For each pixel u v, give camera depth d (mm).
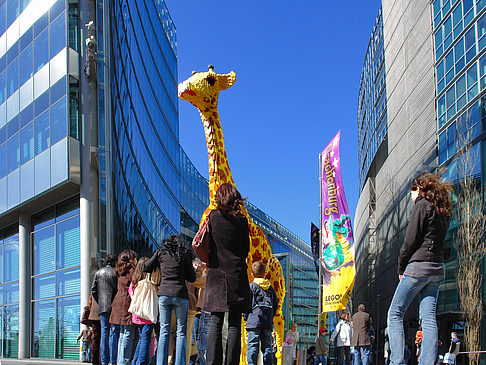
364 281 44375
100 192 15539
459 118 20281
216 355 4141
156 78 29938
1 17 21000
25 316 18672
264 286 6246
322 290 15008
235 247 4293
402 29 30078
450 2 22625
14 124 19062
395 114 31875
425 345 3945
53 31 17078
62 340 16750
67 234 17172
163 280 5449
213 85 8047
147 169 25984
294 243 62906
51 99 16719
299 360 10797
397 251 30391
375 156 40531
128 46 21734
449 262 19938
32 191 17328
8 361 15867
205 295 4277
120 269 6613
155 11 30656
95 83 16359
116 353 6699
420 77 26141
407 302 4129
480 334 16656
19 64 19094
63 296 16969
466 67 20547
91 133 16031
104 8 16781
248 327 6117
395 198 31172
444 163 21969
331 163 15492
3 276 21297
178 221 36344
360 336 10859
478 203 17469
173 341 6824
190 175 43656
